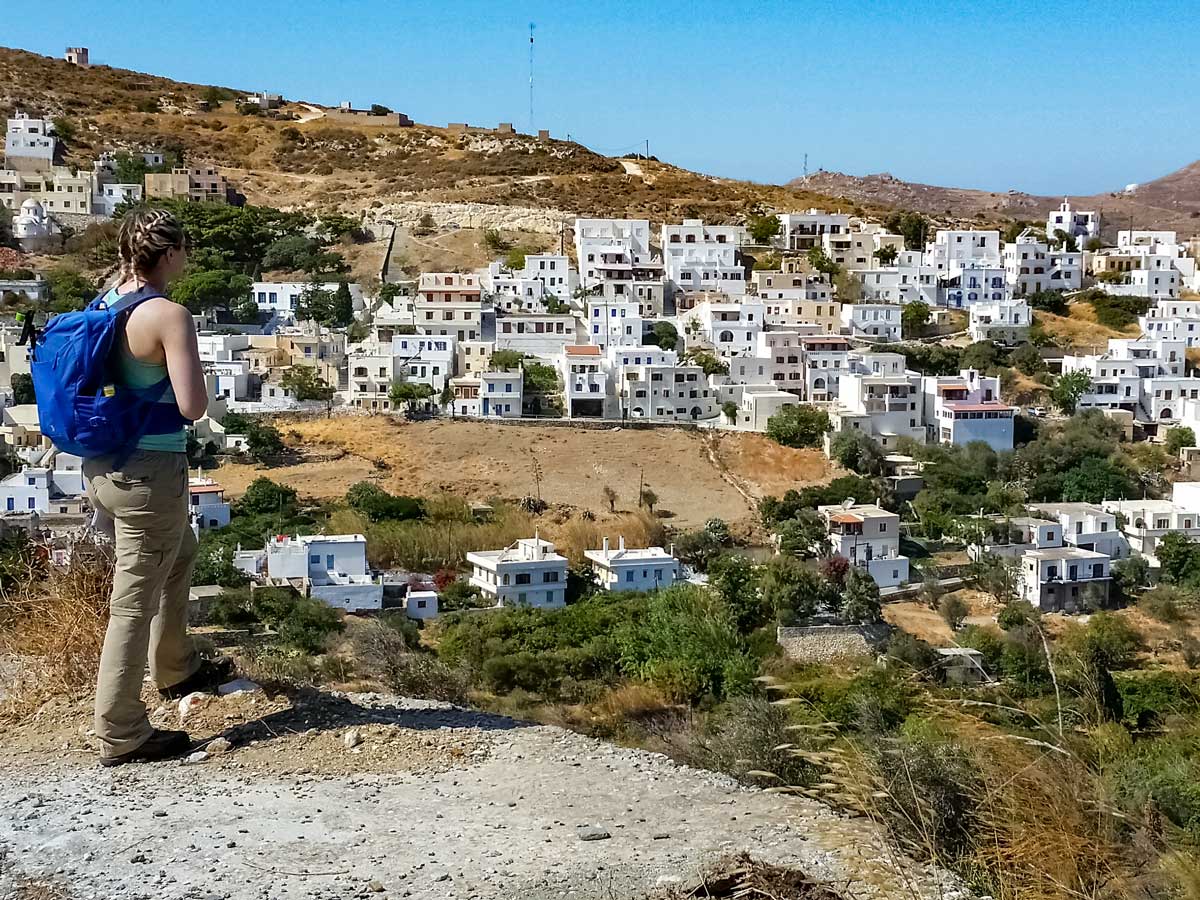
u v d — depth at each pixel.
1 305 85.75
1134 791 10.91
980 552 59.16
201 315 91.31
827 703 27.20
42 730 11.28
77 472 57.84
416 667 23.33
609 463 70.44
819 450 74.19
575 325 89.19
